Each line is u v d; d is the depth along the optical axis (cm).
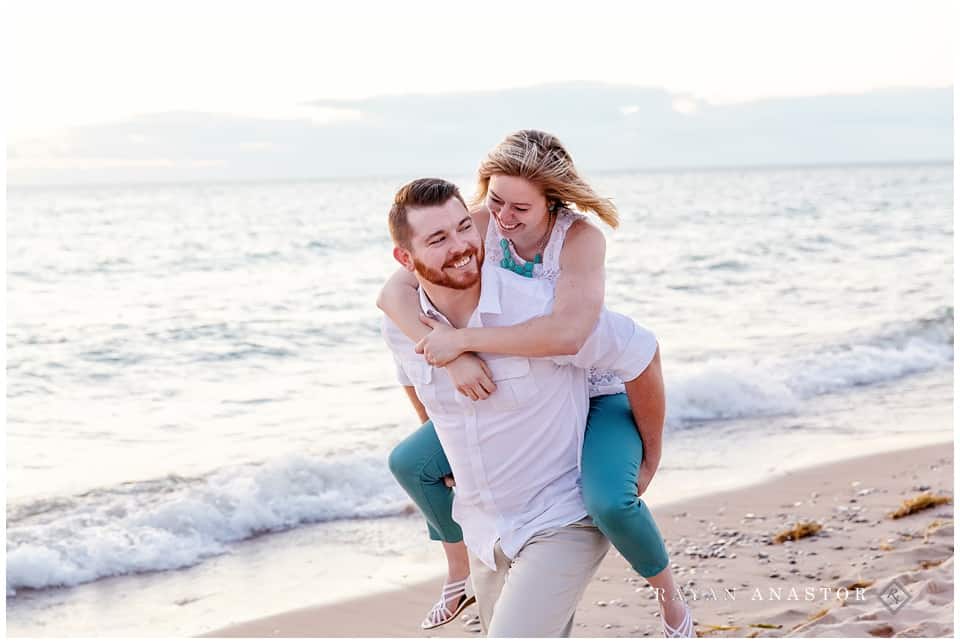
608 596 423
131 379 999
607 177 8200
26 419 843
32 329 1240
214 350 1130
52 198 4334
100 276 1762
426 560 519
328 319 1312
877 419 786
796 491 582
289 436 769
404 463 299
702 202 3850
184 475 668
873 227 2566
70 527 568
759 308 1366
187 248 2180
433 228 240
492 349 240
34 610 466
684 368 948
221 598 473
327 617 438
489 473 253
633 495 249
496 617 244
